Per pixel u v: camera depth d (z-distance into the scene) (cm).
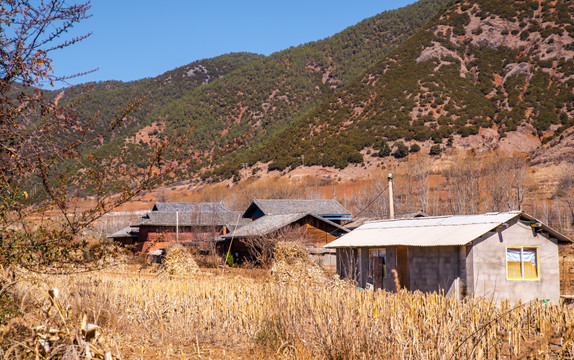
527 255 2133
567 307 1288
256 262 4078
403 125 15275
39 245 714
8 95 659
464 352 874
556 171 11131
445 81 17412
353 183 12825
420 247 2277
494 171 10012
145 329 1324
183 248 3503
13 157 654
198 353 1061
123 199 714
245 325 1262
